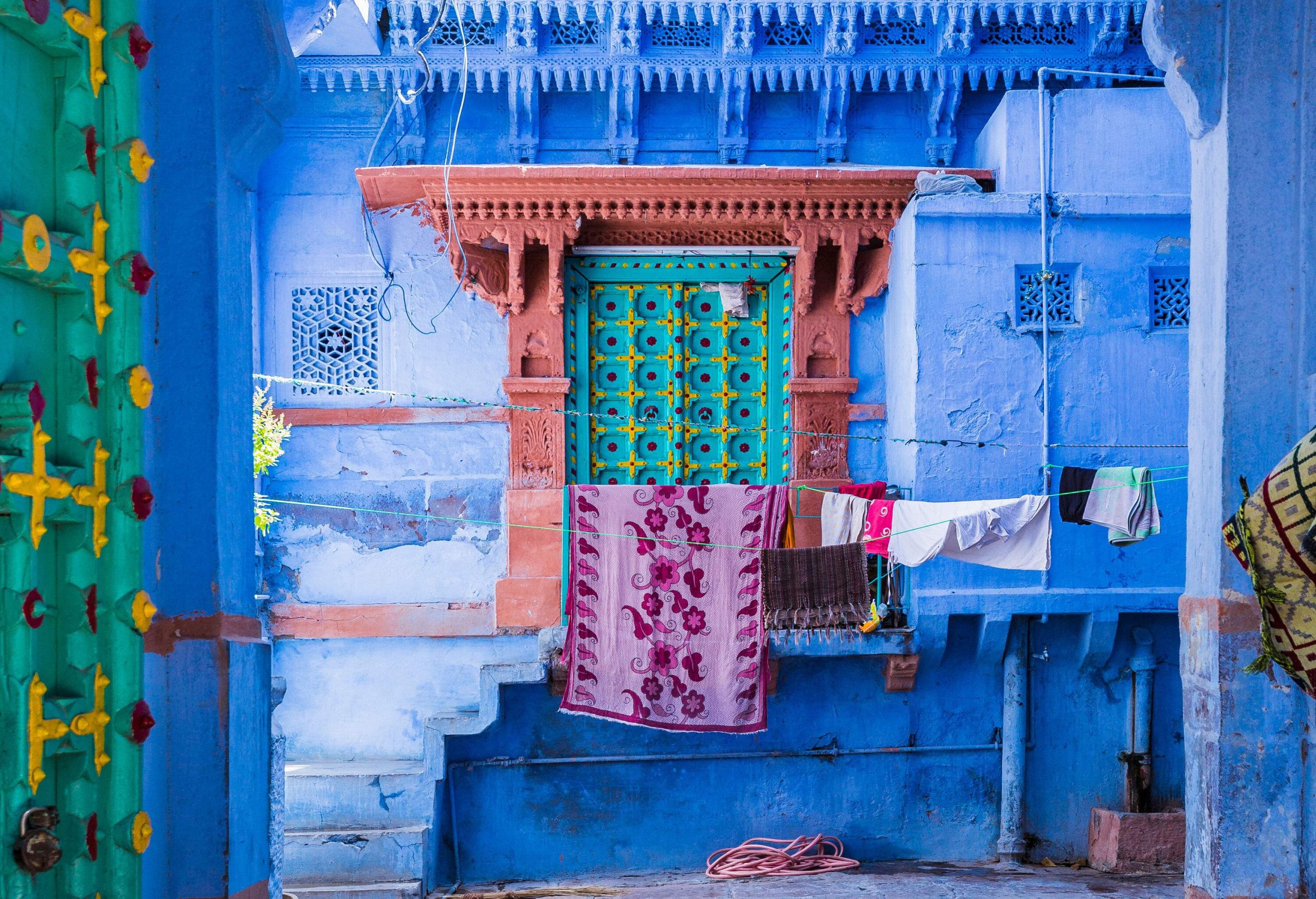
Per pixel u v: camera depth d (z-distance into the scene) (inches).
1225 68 140.9
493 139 320.8
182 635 124.4
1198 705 143.4
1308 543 110.2
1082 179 297.9
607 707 283.6
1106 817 298.8
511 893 285.1
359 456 313.3
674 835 306.5
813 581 276.5
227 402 130.2
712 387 322.3
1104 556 293.9
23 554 96.0
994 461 291.1
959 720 311.1
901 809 310.0
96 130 110.4
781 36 311.1
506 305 313.0
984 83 323.9
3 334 97.0
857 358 319.6
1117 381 294.2
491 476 314.0
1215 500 140.9
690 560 284.4
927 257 293.0
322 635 307.1
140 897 112.5
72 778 105.2
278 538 311.6
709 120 323.0
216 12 129.6
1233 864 136.0
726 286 319.6
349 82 307.6
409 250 315.6
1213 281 143.3
